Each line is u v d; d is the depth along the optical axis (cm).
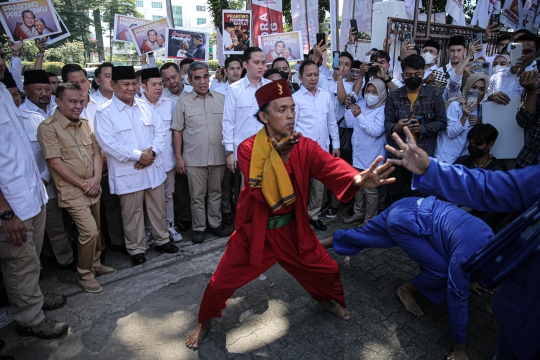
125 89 334
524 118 321
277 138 216
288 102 207
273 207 207
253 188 214
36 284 261
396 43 628
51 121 296
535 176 138
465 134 376
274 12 614
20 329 264
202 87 387
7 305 294
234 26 530
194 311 290
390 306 291
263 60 379
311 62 395
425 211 260
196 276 339
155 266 355
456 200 151
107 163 348
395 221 266
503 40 572
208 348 252
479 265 155
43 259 378
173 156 411
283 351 248
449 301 229
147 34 521
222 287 237
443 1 1166
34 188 251
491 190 145
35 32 440
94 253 317
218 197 416
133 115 346
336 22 675
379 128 408
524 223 139
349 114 450
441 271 251
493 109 354
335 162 215
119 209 385
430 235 255
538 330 137
